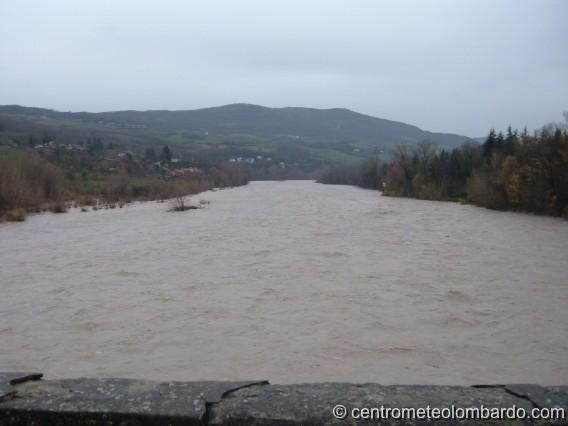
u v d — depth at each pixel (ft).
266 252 60.49
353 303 36.68
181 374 24.32
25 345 28.73
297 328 31.19
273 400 8.50
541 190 117.80
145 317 33.91
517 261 53.52
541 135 140.97
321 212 122.72
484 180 145.89
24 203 128.57
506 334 29.55
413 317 33.17
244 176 362.33
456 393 8.80
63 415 8.16
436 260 54.24
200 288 41.88
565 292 39.42
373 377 23.70
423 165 206.08
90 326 32.14
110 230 87.25
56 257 59.00
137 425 8.07
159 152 392.06
